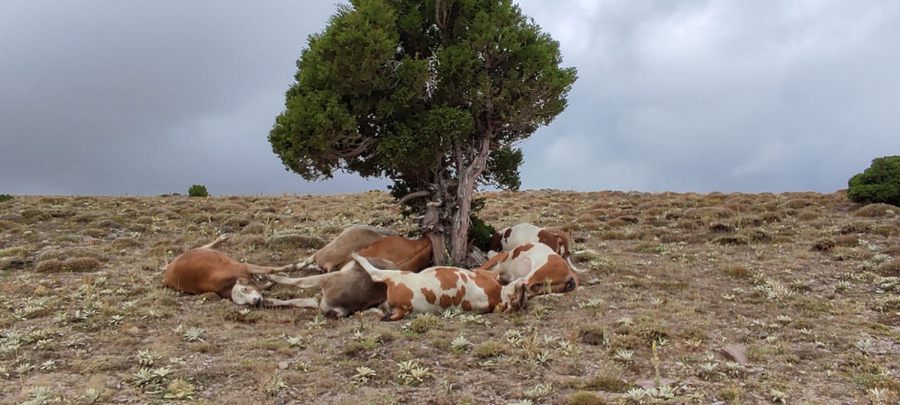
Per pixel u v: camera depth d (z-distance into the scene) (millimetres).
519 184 17250
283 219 23875
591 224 21969
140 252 17344
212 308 11594
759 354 8820
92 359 8695
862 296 12539
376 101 13844
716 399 7312
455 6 14742
